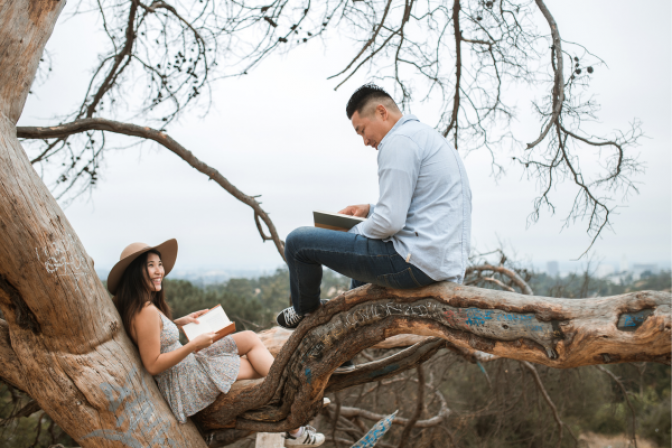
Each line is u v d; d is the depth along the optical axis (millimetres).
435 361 8609
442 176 2043
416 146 2016
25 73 2295
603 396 13234
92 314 2537
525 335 1817
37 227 2270
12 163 2219
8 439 6000
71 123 4129
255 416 2988
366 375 3084
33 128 3971
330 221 2281
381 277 2129
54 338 2496
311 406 2785
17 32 2230
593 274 7910
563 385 9062
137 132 4383
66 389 2520
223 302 15539
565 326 1711
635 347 1539
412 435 10172
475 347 1989
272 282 22578
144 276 2842
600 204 3840
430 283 2119
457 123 4684
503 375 8727
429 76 4473
